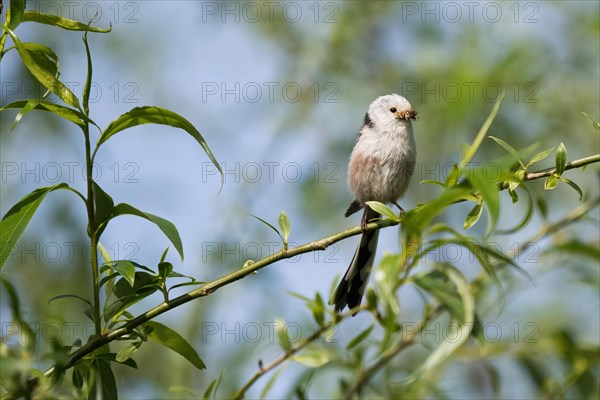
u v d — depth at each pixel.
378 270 5.37
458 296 5.43
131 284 5.07
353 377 7.29
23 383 4.54
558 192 12.93
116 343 10.78
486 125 6.16
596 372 7.21
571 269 7.88
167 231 5.39
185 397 10.07
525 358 7.28
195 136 5.36
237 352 9.25
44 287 12.00
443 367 7.71
